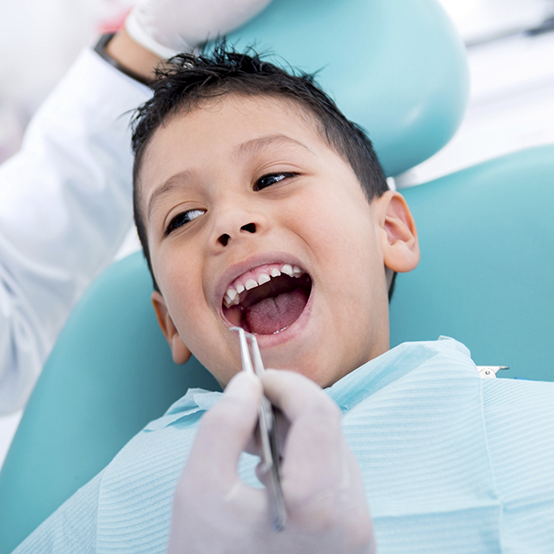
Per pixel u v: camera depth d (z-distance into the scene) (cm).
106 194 108
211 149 68
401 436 53
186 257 66
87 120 106
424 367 57
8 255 98
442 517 46
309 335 61
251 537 31
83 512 62
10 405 106
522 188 89
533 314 80
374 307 67
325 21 92
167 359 88
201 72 78
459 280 85
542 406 54
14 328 98
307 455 31
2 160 175
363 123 87
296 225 63
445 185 95
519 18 184
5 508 78
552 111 176
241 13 95
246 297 71
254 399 33
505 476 49
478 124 179
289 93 75
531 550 45
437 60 90
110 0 179
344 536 31
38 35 175
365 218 71
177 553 32
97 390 86
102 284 98
